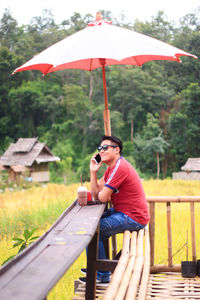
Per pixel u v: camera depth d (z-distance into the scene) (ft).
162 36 308.81
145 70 273.95
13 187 117.08
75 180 211.00
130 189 11.99
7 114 273.54
